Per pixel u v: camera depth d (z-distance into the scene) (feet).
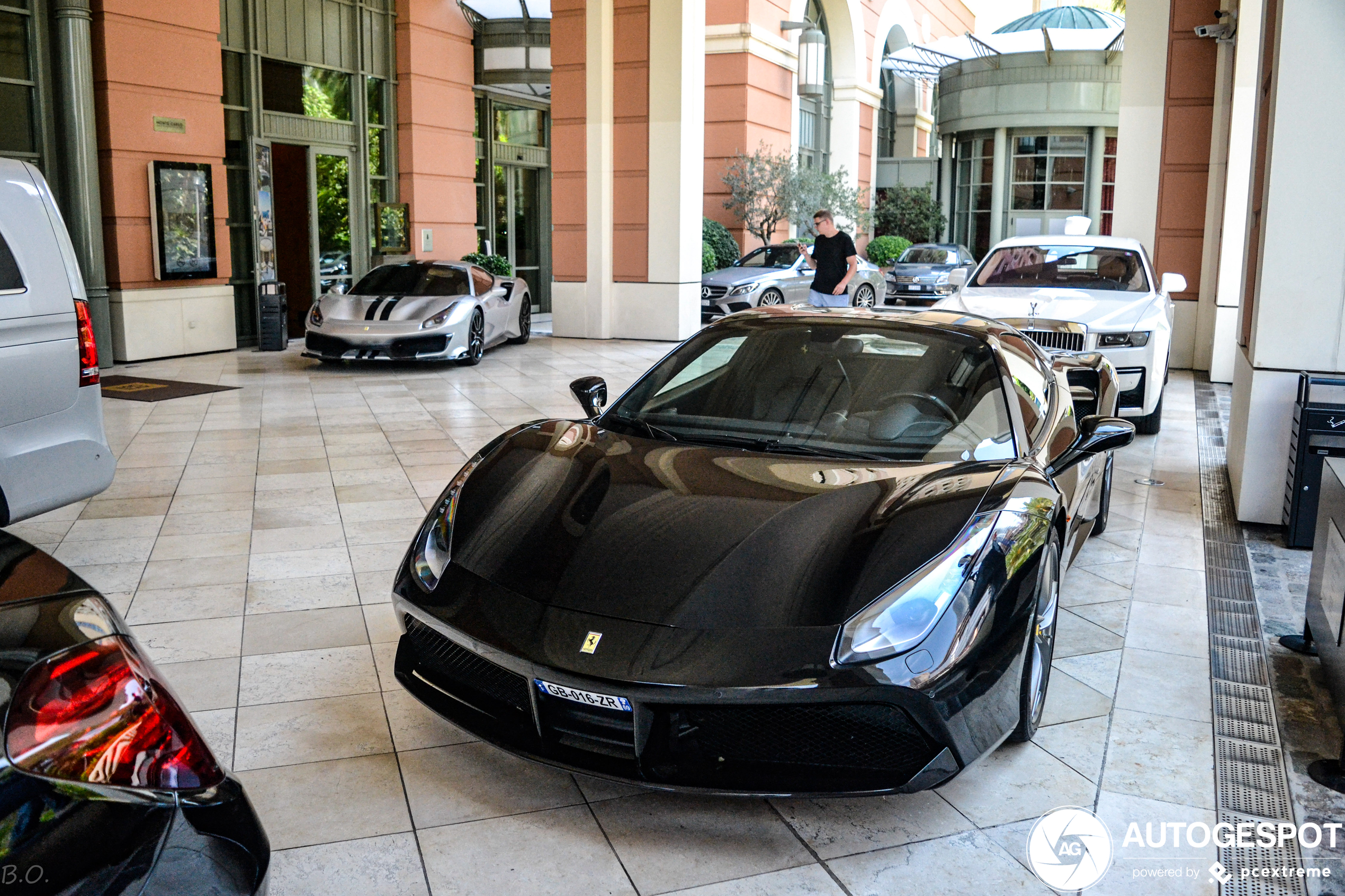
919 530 8.86
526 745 8.66
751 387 11.95
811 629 8.02
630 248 48.55
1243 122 33.42
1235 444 20.85
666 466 10.36
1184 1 36.22
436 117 52.85
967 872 8.18
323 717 10.68
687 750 8.16
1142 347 25.00
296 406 29.63
